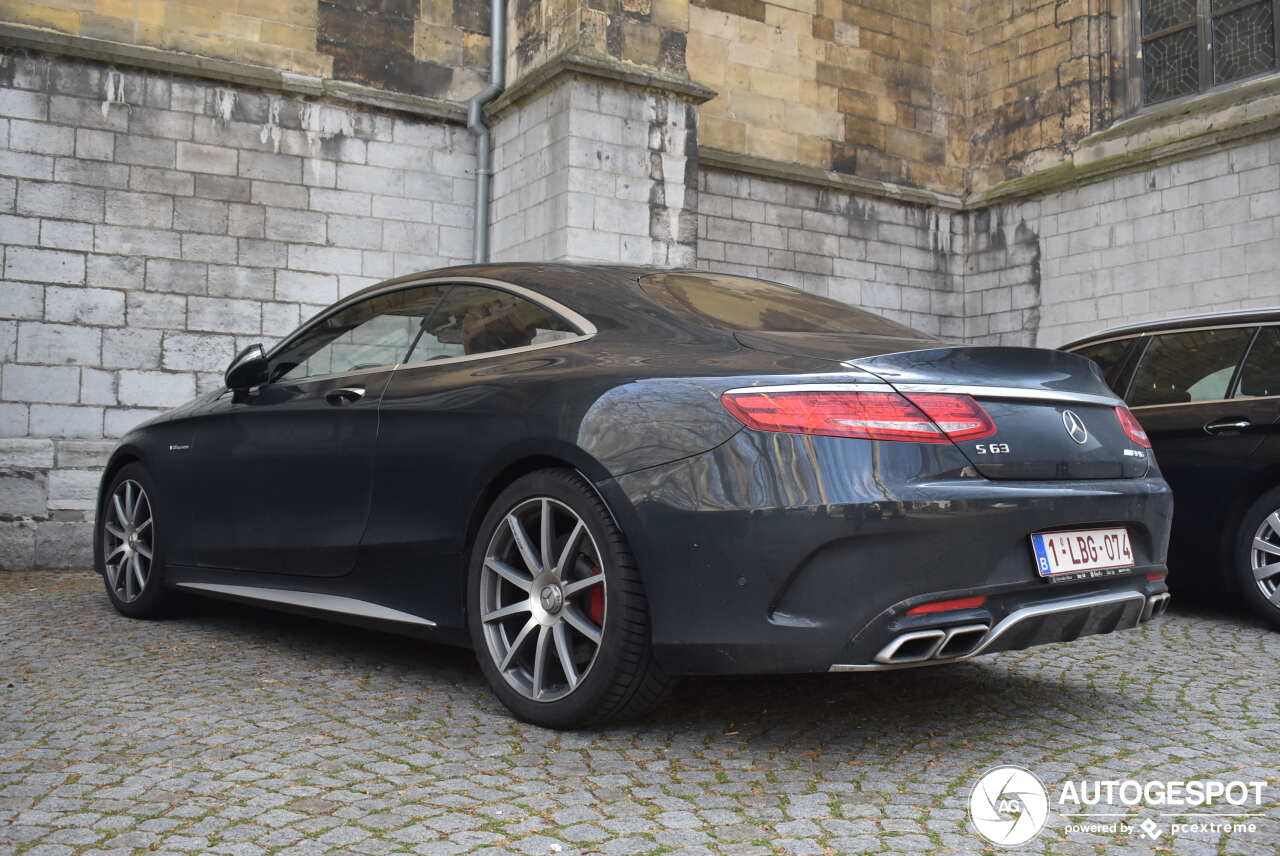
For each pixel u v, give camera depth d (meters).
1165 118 10.74
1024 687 3.60
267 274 8.51
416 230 9.14
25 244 7.69
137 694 3.38
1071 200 11.62
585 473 2.87
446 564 3.34
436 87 9.35
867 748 2.86
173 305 8.16
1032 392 2.86
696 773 2.62
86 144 7.93
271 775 2.57
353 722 3.06
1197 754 2.83
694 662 2.71
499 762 2.69
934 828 2.27
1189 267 10.52
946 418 2.66
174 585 4.59
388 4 9.18
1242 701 3.44
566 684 3.04
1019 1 12.28
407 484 3.44
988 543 2.64
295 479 3.90
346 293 8.81
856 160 12.01
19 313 7.65
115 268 7.97
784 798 2.45
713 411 2.73
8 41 7.65
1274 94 9.88
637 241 8.66
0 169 7.64
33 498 7.51
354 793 2.45
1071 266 11.59
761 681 3.60
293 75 8.62
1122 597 2.94
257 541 4.06
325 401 3.84
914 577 2.56
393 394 3.59
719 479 2.66
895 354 2.74
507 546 3.15
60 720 3.06
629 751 2.79
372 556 3.57
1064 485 2.83
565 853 2.10
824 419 2.61
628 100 8.67
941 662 2.63
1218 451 5.05
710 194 11.01
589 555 2.93
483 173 9.36
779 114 11.51
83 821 2.27
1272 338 5.09
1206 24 10.84
